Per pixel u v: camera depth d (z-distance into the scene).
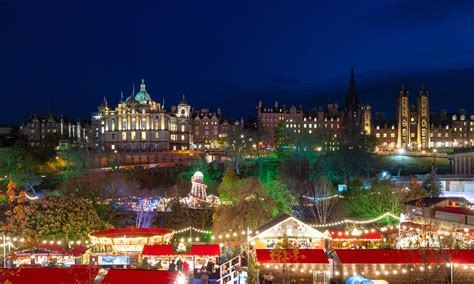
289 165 165.50
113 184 119.38
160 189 140.38
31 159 183.12
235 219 73.75
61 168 187.62
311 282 47.66
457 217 66.81
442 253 43.25
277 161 196.00
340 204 109.62
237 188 107.44
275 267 47.44
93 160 189.75
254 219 73.50
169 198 118.19
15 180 148.50
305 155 174.50
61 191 124.38
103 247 58.69
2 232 52.25
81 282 37.66
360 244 60.81
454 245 50.22
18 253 53.09
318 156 181.25
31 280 37.66
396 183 124.56
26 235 57.41
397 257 46.91
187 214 101.88
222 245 60.59
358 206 99.19
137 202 112.94
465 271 45.12
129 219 103.25
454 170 183.12
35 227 62.59
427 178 125.75
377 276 46.56
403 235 61.03
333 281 47.38
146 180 170.25
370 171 173.00
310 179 142.25
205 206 104.56
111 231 60.94
